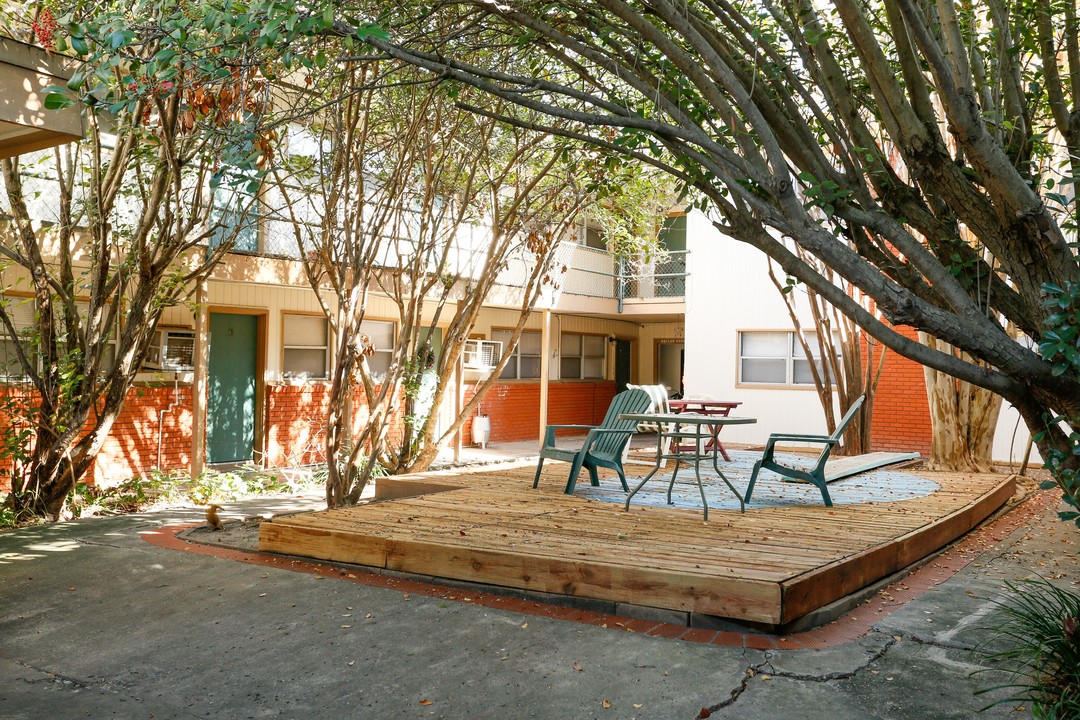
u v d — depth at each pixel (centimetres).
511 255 1184
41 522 815
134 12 404
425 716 344
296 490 1084
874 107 475
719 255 1708
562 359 1967
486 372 1705
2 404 856
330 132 900
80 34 375
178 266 979
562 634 440
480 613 477
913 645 426
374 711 349
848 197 380
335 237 897
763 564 485
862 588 518
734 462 1100
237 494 1020
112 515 866
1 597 520
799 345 1634
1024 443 1394
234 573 569
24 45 513
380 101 927
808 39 404
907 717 338
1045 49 421
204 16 360
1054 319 298
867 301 1289
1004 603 501
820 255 339
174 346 1202
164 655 416
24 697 367
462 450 1573
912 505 755
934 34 409
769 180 353
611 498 757
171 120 730
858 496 806
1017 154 405
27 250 839
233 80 428
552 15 479
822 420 1603
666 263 1955
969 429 1107
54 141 556
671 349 2202
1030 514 884
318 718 344
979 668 392
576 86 828
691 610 454
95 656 416
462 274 1364
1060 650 354
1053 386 326
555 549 528
